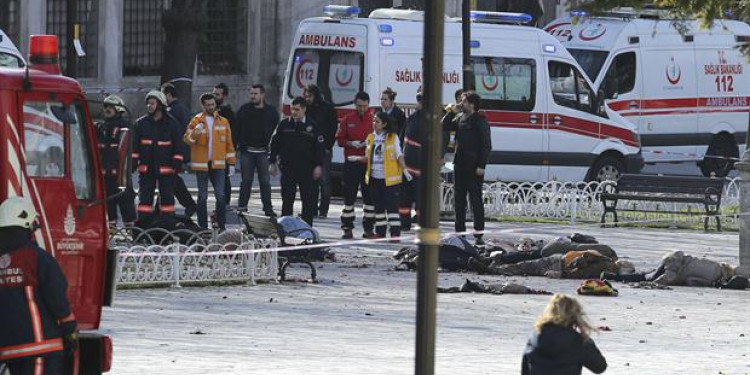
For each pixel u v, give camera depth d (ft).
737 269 177.37
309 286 160.25
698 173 367.45
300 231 179.32
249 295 151.43
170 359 111.96
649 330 137.90
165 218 172.76
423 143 63.87
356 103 214.07
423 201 63.77
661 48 328.49
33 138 98.12
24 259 84.48
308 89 226.99
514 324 137.80
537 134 285.23
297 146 206.59
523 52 284.20
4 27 368.27
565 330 82.99
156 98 191.72
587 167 292.81
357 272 174.19
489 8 423.23
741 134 341.82
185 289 154.61
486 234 214.90
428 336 63.62
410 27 270.46
